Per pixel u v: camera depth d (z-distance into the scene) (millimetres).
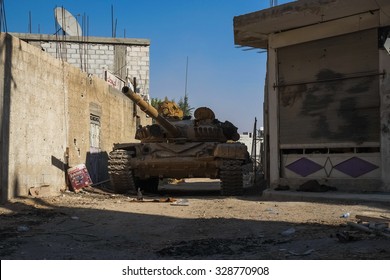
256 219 9172
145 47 29516
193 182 28625
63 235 7840
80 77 17453
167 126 15633
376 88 13562
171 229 8312
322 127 14578
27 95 13094
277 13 14117
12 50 12258
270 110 15688
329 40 14477
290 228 8000
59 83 15422
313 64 14805
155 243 7199
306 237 7184
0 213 10172
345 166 14227
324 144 14523
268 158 17719
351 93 14023
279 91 15562
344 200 12219
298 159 15148
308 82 14836
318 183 14414
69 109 16297
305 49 15000
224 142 17156
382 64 13336
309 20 14336
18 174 12531
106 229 8406
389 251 5836
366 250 5953
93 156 18859
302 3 13602
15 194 12359
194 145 15891
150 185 18562
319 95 14656
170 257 6156
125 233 8039
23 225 8797
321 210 10383
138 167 16016
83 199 13711
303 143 14953
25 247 6855
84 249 6770
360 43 13852
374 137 13617
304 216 9484
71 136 16469
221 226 8445
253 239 7246
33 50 13508
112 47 29188
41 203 12031
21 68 12750
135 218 9609
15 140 12383
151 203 12562
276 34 15539
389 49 11297
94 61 29000
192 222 8969
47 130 14453
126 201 13258
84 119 17812
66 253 6488
